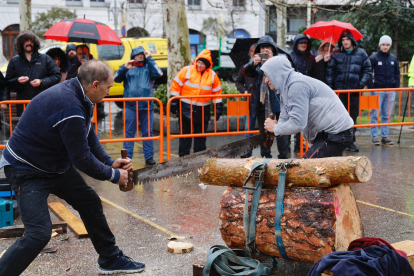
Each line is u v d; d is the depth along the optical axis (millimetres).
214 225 4613
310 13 18297
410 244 3357
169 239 4230
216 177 3482
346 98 8094
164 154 8562
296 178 3162
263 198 3271
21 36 7133
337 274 2469
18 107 7293
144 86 7430
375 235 4289
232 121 10562
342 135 4184
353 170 2945
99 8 30281
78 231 4340
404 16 17359
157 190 6004
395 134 10711
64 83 3039
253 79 7254
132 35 30188
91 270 3602
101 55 14234
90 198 3340
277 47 7316
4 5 29453
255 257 3586
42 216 2984
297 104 3988
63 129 2918
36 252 2945
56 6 28953
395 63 9281
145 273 3516
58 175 3146
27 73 7227
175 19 10727
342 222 3129
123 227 4574
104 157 3436
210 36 31031
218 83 7395
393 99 9375
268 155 7391
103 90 3088
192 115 7234
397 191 5848
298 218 3092
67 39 9336
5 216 4469
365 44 18062
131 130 7492
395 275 2570
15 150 2990
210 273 3271
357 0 17406
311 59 8125
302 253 3158
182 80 7246
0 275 2867
